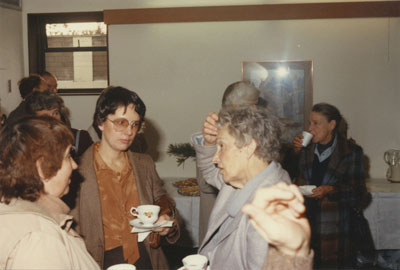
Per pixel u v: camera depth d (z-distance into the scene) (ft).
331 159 9.05
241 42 15.61
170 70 15.93
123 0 16.02
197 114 15.96
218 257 4.21
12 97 16.14
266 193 1.87
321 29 15.34
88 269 3.72
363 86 15.40
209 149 5.57
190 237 11.80
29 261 3.17
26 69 16.74
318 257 9.12
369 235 9.87
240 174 4.21
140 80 16.06
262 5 15.23
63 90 16.96
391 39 15.21
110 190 5.67
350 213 9.55
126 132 5.64
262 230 1.93
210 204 7.89
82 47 16.78
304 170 9.35
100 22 16.67
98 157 5.79
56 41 16.89
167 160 16.10
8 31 15.83
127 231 5.65
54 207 3.80
